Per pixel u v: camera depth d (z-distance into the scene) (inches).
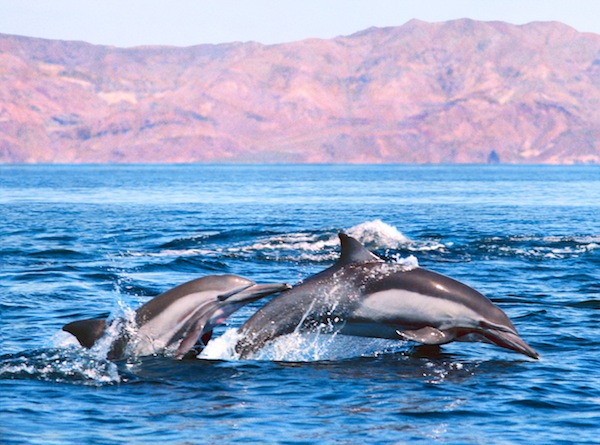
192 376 996.6
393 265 1122.0
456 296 1087.6
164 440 773.9
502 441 779.4
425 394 929.5
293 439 780.0
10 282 1731.1
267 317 1102.4
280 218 4045.3
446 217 4074.8
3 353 1082.1
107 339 1074.7
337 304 1101.1
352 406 884.0
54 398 902.4
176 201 5999.0
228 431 800.3
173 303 1075.3
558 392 936.9
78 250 2433.6
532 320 1327.5
